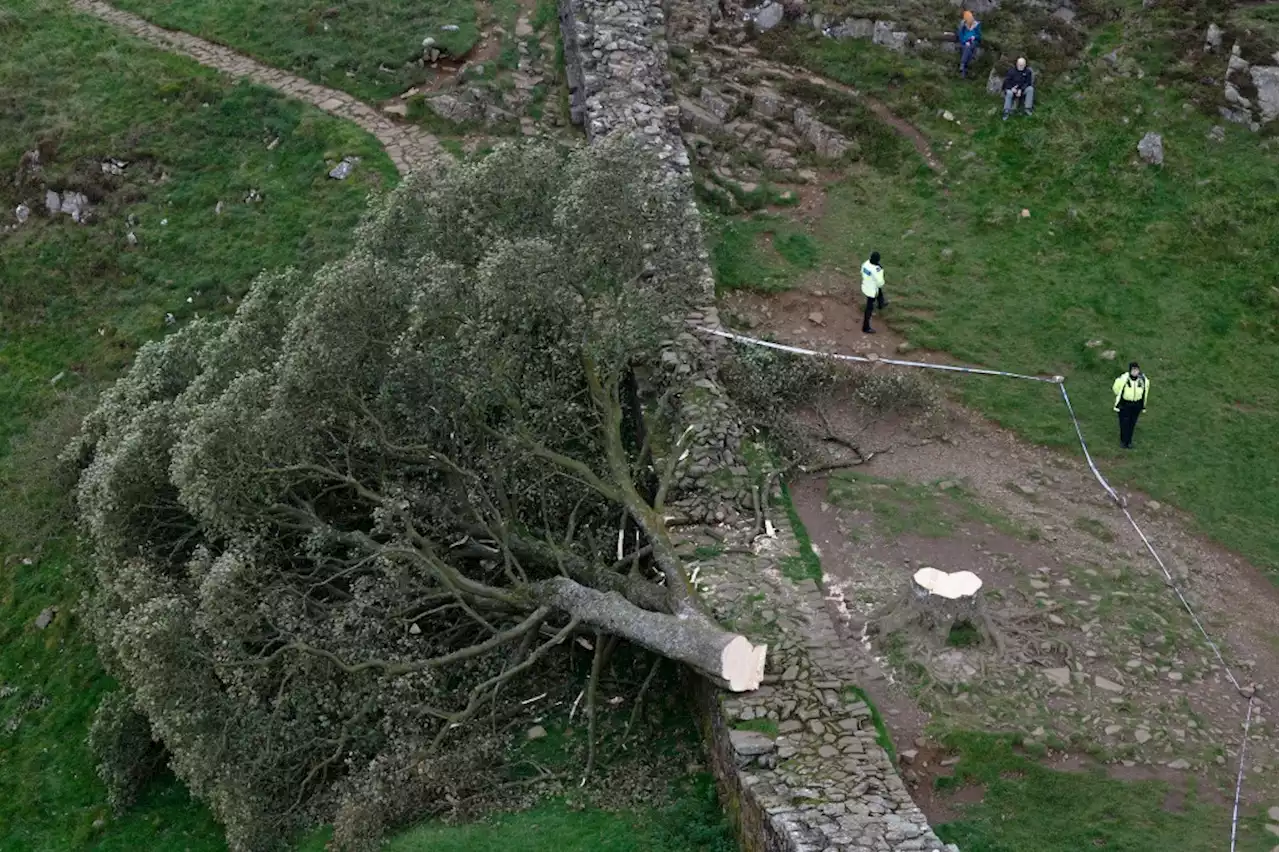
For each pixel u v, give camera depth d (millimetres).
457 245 20000
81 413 25438
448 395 18453
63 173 31375
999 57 29625
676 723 17797
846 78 29875
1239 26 28672
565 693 18547
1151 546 19828
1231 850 14602
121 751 20656
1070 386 23203
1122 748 15875
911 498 20484
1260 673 17391
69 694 23391
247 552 17547
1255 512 20719
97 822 20594
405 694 17656
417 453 18453
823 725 15508
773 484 20031
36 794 21703
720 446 20125
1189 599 18781
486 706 18297
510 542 18922
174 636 17359
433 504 18984
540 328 19516
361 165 29547
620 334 18875
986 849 14586
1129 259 25672
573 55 30375
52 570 25344
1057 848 14703
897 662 17031
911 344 24047
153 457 19188
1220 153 27469
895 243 26344
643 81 28266
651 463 20219
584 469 18656
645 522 18219
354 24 33531
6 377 28422
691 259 21953
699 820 15789
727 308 24625
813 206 27359
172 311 28438
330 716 18250
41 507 25891
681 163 26109
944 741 15828
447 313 17953
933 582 17266
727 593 17547
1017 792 15383
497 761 17500
